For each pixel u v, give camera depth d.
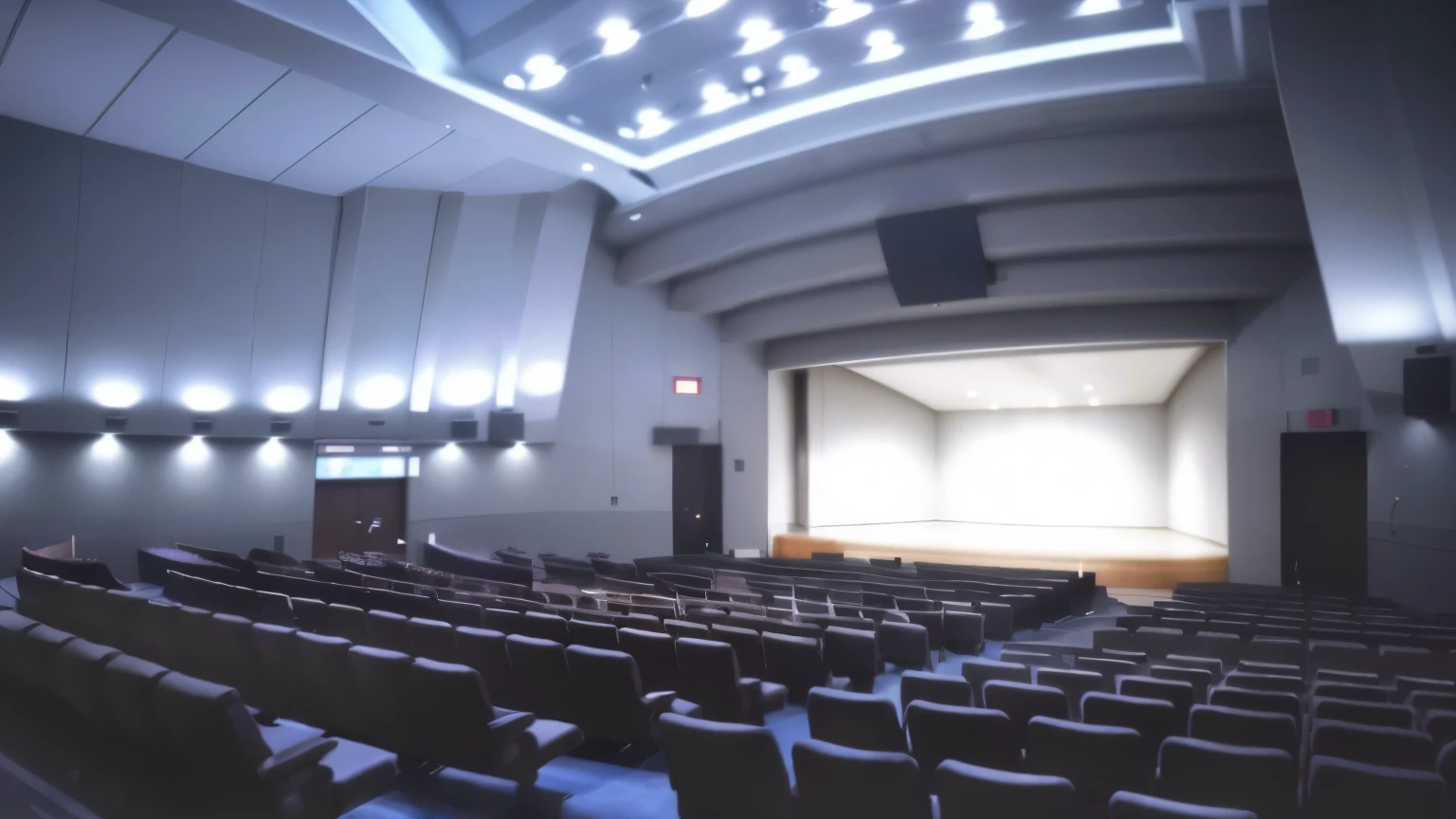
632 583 10.89
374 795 3.44
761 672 5.90
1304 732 4.16
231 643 4.72
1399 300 9.98
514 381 15.47
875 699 3.70
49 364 10.76
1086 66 8.58
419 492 15.05
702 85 9.10
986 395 21.16
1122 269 13.21
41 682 3.96
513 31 7.99
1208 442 16.53
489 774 3.78
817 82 9.09
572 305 15.45
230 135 10.67
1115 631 7.09
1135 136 10.58
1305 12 7.43
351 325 13.59
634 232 15.45
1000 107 9.28
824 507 20.38
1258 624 8.43
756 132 10.19
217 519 12.74
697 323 18.17
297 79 9.21
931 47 8.38
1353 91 7.95
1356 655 6.34
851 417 21.20
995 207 12.34
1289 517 13.77
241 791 3.09
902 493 22.39
